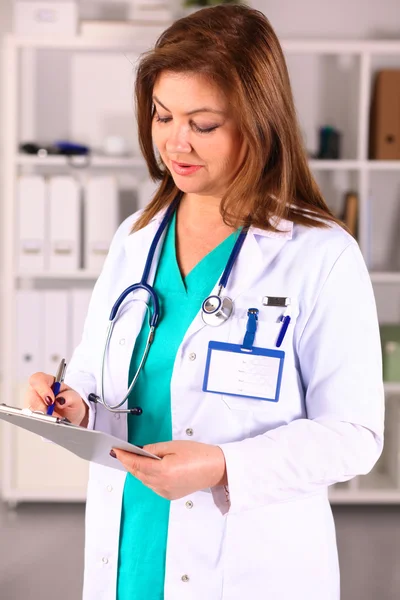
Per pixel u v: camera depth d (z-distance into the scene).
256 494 1.18
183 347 1.32
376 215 3.96
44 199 3.56
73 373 1.48
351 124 3.85
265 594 1.27
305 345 1.29
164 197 1.52
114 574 1.36
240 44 1.20
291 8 3.86
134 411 1.34
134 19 3.72
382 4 3.87
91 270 3.60
